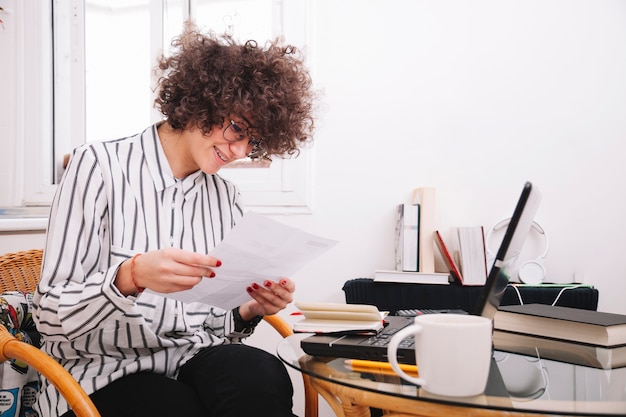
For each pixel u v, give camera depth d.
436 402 0.71
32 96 2.30
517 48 2.10
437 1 2.15
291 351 1.01
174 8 2.36
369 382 0.79
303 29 2.22
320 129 2.20
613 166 2.04
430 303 1.90
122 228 1.18
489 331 0.72
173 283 0.96
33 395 1.28
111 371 1.16
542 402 0.72
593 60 2.06
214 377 1.09
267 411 1.01
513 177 2.09
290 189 2.21
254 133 1.26
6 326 1.28
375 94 2.18
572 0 2.07
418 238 1.96
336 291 2.18
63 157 2.35
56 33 2.35
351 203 2.19
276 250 1.03
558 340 1.12
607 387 0.80
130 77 2.37
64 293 1.04
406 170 2.16
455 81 2.14
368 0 2.19
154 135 1.29
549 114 2.08
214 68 1.22
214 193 1.41
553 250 2.06
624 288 2.02
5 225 2.04
